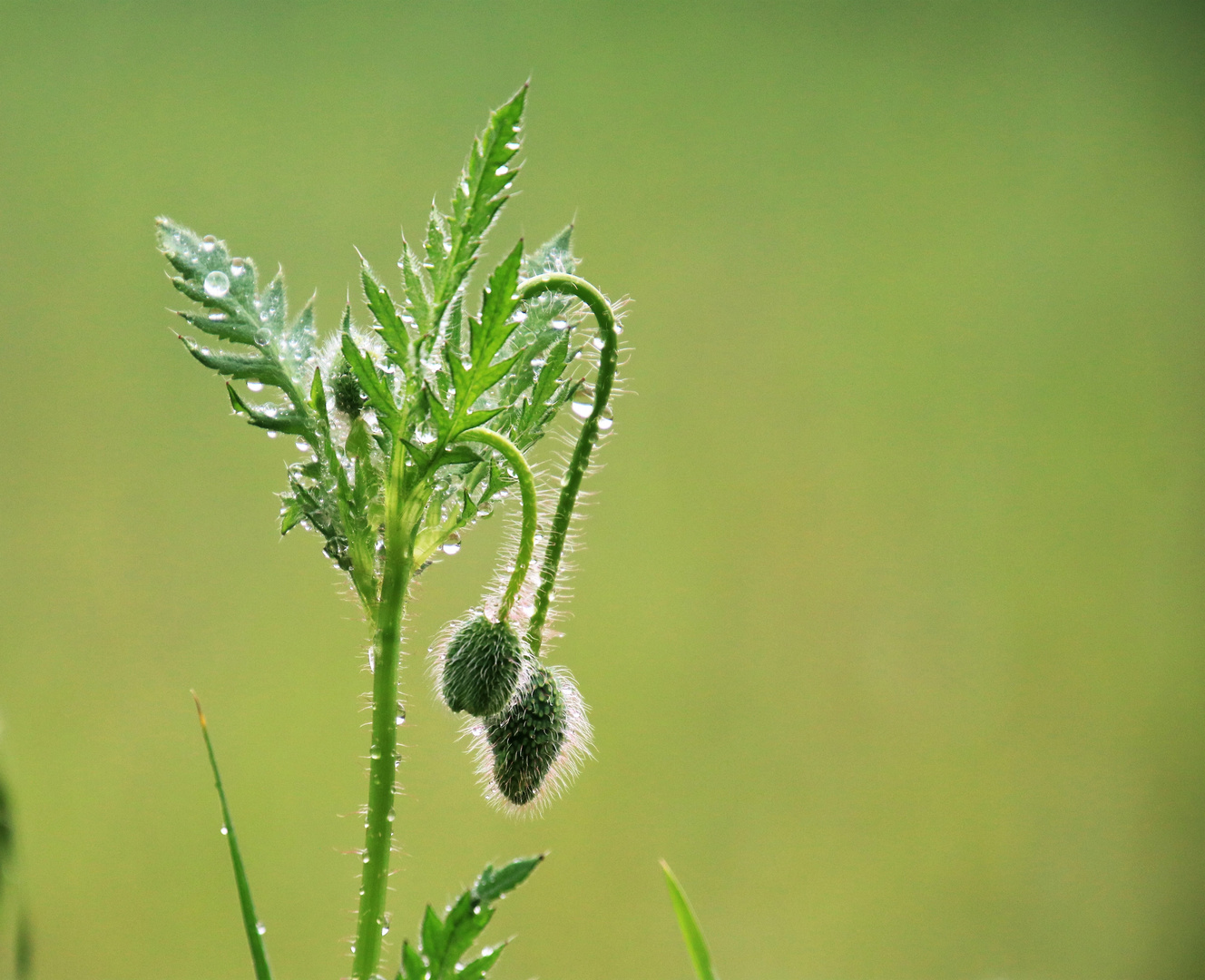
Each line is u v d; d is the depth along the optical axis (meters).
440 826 2.10
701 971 0.96
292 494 0.95
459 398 0.94
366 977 0.94
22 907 1.03
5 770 1.04
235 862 0.93
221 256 0.96
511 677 0.96
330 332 0.96
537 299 0.97
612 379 0.96
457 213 0.94
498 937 2.12
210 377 2.24
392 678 0.94
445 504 0.95
